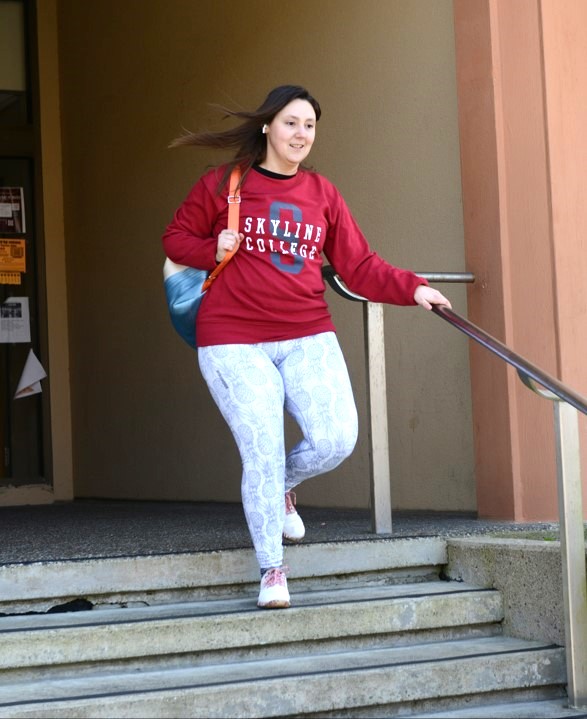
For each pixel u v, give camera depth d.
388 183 5.16
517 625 3.55
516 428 4.44
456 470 4.82
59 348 8.23
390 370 5.21
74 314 8.20
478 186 4.55
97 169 7.84
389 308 5.21
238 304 3.33
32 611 3.32
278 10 5.98
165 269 3.47
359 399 5.43
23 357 8.05
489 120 4.51
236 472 6.37
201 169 6.61
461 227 4.72
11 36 8.18
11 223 8.08
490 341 3.23
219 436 6.53
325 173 5.66
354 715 3.09
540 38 4.40
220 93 6.52
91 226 7.92
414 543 3.82
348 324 5.53
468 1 4.61
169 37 7.00
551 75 4.39
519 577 3.53
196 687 2.93
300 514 5.21
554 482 4.36
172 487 7.06
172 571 3.47
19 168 8.17
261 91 6.14
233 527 4.58
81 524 5.13
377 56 5.22
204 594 3.53
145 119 7.26
